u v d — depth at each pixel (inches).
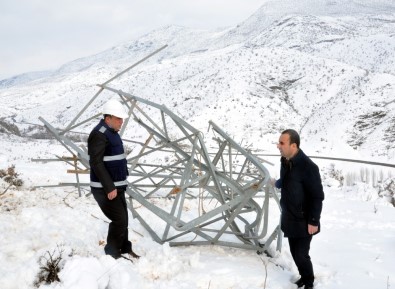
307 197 181.0
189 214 315.9
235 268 202.8
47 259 165.9
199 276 188.4
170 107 3868.1
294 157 180.5
